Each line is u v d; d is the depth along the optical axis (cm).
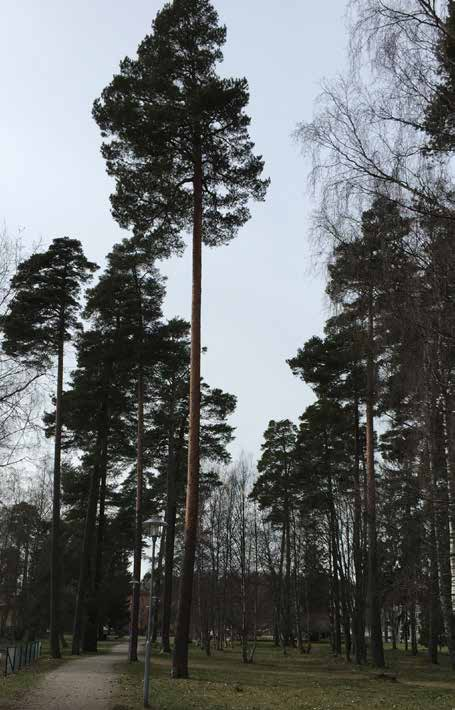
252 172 2292
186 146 2262
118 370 3231
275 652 4784
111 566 5641
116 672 2281
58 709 1358
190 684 1925
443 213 973
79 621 3459
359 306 1113
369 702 1609
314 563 4875
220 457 3894
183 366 3625
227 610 4662
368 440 2767
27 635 5238
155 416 3716
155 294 3241
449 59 977
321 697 1706
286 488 4525
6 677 2055
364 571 3397
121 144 2248
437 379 1033
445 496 1204
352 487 3312
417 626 5912
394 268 1010
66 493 4297
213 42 2289
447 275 970
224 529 4419
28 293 2817
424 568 2120
